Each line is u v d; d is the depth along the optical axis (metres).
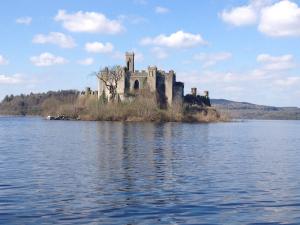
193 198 28.94
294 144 81.81
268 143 83.94
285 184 34.69
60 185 32.81
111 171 40.09
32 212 24.80
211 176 38.16
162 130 118.81
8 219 23.41
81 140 79.25
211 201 28.12
